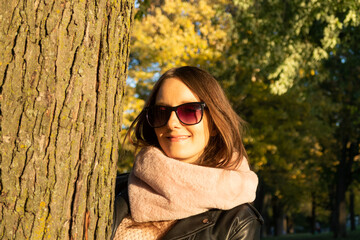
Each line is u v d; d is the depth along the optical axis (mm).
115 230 1826
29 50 1223
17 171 1204
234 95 13070
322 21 9016
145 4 5766
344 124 18797
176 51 10812
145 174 1827
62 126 1272
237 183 1791
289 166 16766
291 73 9484
